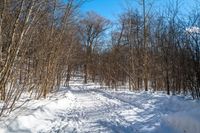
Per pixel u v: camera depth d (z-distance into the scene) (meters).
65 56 23.84
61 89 29.64
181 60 17.77
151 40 27.59
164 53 22.77
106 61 37.50
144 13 27.17
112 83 35.47
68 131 9.44
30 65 13.78
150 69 27.28
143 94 21.03
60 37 18.12
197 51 15.05
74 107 16.12
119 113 13.26
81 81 57.09
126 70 31.41
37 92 16.58
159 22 29.27
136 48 29.72
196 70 15.01
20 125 8.72
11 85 9.27
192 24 15.95
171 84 22.56
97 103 18.33
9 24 9.16
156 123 9.85
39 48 15.31
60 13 17.67
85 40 57.84
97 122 11.13
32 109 11.49
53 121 11.11
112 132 9.24
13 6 9.39
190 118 7.71
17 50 9.02
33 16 10.42
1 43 8.77
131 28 30.50
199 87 15.05
